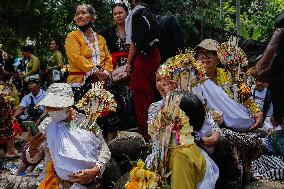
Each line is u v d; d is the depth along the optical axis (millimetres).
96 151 3861
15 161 7059
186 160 2977
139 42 5129
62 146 3719
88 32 5477
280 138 5730
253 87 7168
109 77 5430
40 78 10367
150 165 3195
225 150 4457
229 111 4645
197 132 3252
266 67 4965
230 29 22469
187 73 4059
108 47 6180
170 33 5727
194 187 3023
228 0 27250
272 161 5574
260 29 18438
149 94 5246
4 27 14430
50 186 3803
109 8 14203
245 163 4738
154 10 5855
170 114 3092
